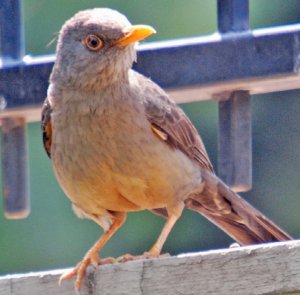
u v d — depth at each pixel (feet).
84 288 35.04
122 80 40.11
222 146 40.98
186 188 41.45
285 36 38.63
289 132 63.93
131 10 58.95
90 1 58.23
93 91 39.88
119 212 41.57
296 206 63.67
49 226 60.80
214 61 39.09
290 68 38.60
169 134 41.24
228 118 40.78
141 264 34.45
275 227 42.50
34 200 60.08
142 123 40.29
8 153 42.04
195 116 60.95
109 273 34.68
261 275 33.68
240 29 39.24
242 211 42.96
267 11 61.62
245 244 43.73
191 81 39.32
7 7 40.81
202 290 33.96
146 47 39.83
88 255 36.96
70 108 40.04
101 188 40.22
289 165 63.82
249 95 40.75
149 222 61.05
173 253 62.39
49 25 57.67
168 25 59.21
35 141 58.80
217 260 33.96
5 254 60.90
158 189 40.47
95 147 39.75
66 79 40.24
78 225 60.85
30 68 40.57
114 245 60.85
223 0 39.40
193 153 42.68
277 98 63.98
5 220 60.70
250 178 41.01
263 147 63.98
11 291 35.04
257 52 38.81
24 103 40.57
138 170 39.96
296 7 61.57
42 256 60.64
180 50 39.32
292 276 33.50
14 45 40.73
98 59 39.88
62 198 60.23
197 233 62.59
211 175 42.78
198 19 59.21
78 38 40.27
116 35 39.91
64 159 40.34
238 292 33.76
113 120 39.73
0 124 42.29
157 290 34.24
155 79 39.73
